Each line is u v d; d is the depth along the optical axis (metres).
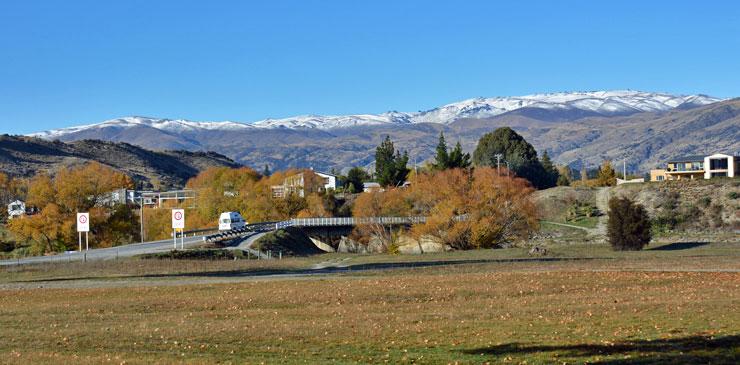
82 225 75.31
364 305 42.41
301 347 30.61
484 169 109.50
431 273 59.50
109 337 33.59
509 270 59.91
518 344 30.05
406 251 113.50
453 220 104.31
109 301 45.38
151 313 41.00
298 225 127.19
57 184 115.81
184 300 45.00
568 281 50.44
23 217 113.12
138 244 97.81
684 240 100.75
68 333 34.75
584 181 181.75
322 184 181.62
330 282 52.84
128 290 49.84
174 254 76.56
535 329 33.28
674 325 33.06
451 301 43.53
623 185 140.50
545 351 28.52
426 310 40.00
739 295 42.62
